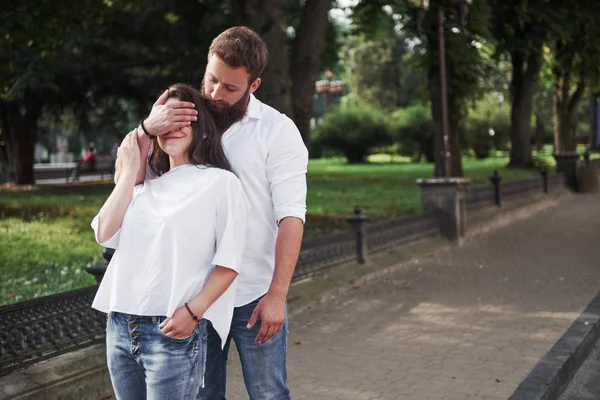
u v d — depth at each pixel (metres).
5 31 12.41
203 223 2.49
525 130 30.06
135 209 2.54
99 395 4.45
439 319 6.79
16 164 26.80
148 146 2.61
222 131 2.79
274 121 2.80
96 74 24.23
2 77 16.25
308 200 19.31
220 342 2.84
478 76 17.31
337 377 5.15
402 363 5.44
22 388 4.00
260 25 10.10
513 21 17.80
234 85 2.66
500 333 6.22
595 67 21.48
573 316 6.77
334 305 7.41
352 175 32.25
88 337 4.77
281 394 2.89
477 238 12.74
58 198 19.58
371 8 16.58
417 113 46.25
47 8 13.03
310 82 11.31
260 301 2.65
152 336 2.45
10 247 10.60
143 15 22.77
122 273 2.50
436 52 16.28
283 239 2.69
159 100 2.62
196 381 2.52
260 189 2.78
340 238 8.62
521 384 4.71
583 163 25.14
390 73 51.94
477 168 35.25
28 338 4.30
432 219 11.48
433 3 15.02
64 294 4.57
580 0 18.33
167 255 2.46
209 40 22.89
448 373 5.17
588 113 54.62
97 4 14.77
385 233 9.79
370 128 46.41
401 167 39.91
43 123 37.75
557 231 13.50
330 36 25.45
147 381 2.48
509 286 8.34
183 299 2.45
